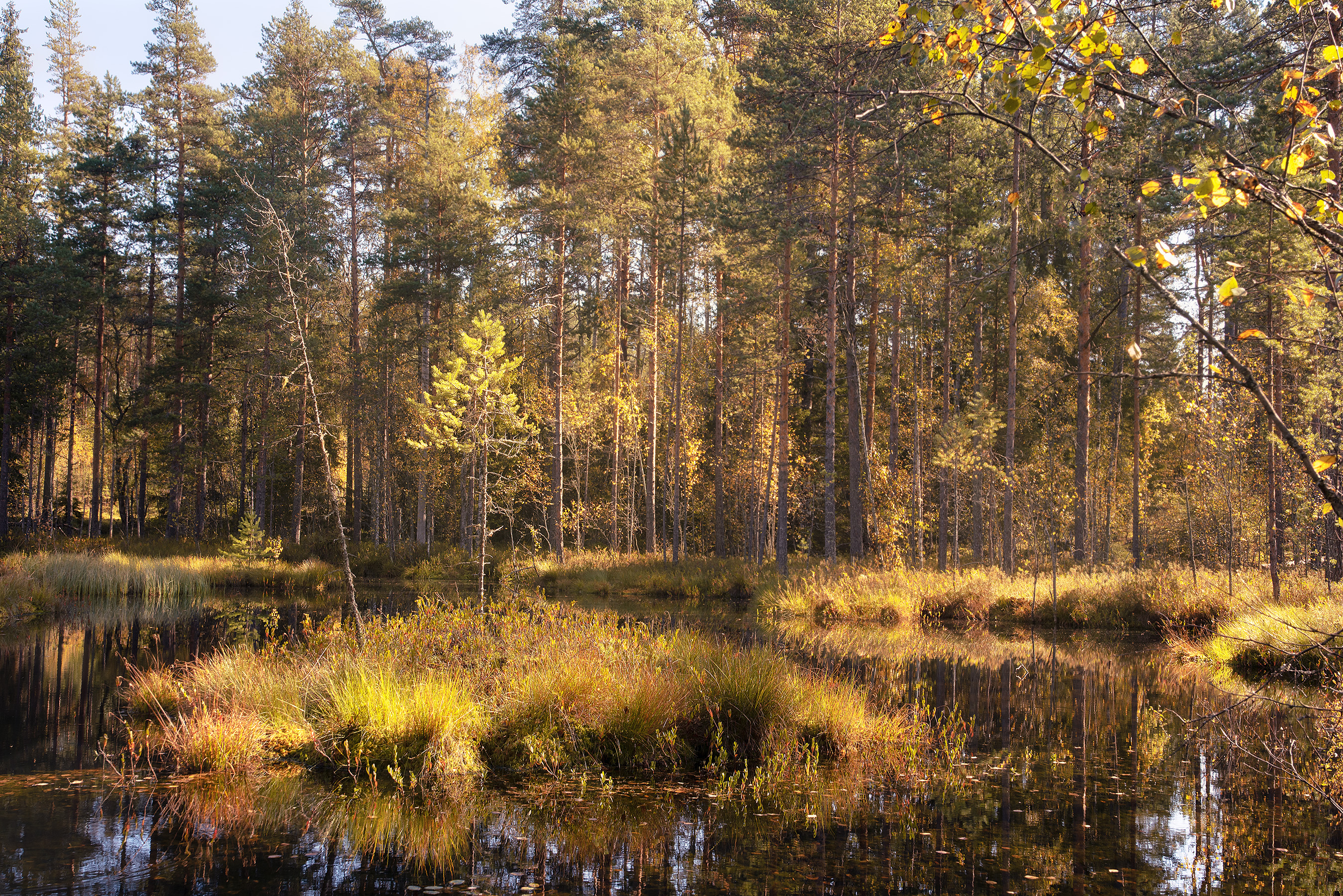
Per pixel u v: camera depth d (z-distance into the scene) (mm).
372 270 40031
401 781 6848
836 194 22844
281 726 7930
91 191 32906
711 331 38875
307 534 42875
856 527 24562
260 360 32250
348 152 38031
